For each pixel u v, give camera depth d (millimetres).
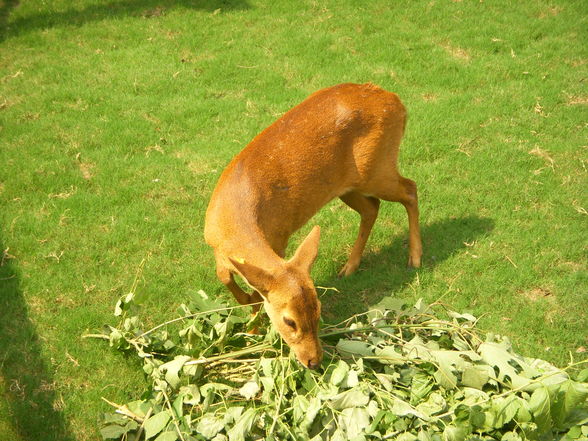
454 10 10016
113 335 4719
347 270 5785
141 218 6215
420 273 5703
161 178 6746
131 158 7008
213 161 6984
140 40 9281
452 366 4273
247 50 9023
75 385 4641
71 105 7867
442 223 6270
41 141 7184
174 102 7961
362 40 9289
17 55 8828
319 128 5043
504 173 6832
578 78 8414
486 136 7398
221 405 4332
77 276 5547
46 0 10141
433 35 9414
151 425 4031
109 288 5457
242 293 4953
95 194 6477
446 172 6891
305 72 8547
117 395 4555
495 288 5516
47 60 8727
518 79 8484
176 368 4320
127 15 9867
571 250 5836
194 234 6094
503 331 5145
